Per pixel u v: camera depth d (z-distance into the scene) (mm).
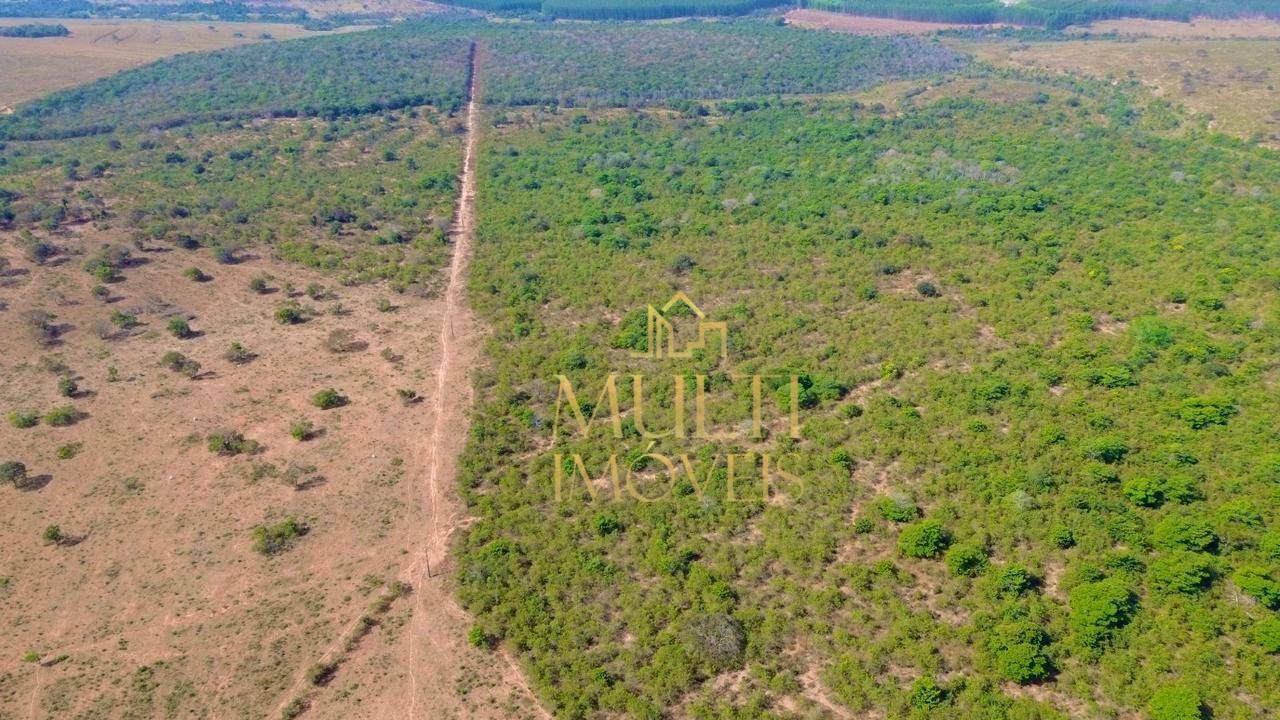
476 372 66312
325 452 57031
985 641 40000
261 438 58500
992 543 46188
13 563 47375
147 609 44500
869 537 47375
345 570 47094
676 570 45312
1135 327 65812
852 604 43062
